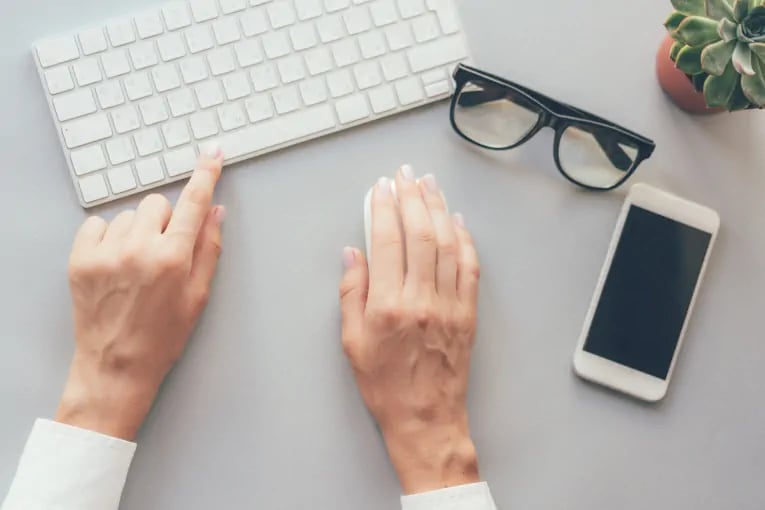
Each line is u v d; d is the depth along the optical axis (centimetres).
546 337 65
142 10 63
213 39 62
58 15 62
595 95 66
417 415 61
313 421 63
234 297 63
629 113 66
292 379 63
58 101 60
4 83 62
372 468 63
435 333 61
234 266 63
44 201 62
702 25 54
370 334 61
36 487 57
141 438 61
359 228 64
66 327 62
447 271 62
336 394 63
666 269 64
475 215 65
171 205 62
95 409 59
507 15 66
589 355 64
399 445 61
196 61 61
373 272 61
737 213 67
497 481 64
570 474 65
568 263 66
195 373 62
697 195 67
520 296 65
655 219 64
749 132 67
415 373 61
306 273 63
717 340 67
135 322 59
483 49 66
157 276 58
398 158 64
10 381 61
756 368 67
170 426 62
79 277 59
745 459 67
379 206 61
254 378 63
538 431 65
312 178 64
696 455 66
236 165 63
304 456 62
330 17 62
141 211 60
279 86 62
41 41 61
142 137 61
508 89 62
